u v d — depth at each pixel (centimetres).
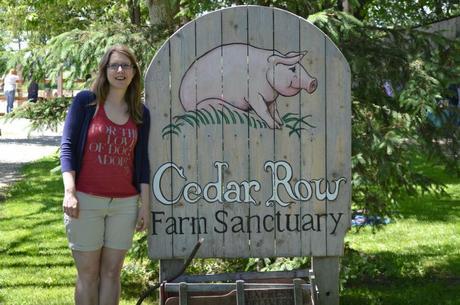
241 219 402
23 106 611
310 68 401
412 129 511
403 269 656
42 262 693
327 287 410
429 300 554
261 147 401
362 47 532
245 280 400
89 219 374
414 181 536
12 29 1523
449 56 541
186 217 400
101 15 1300
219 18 397
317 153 402
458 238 802
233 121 400
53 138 2030
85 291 385
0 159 1572
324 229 404
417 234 825
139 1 695
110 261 386
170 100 397
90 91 376
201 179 400
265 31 399
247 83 399
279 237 403
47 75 572
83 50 532
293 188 402
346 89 401
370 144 496
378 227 577
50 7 1327
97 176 371
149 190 395
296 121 401
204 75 398
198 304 378
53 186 1216
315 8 531
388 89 534
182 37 396
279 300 375
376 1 880
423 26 586
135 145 383
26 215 965
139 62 537
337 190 404
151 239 400
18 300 550
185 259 404
